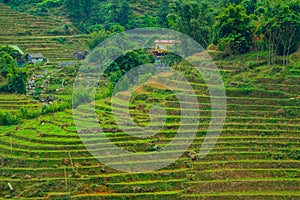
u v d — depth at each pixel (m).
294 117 71.56
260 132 69.31
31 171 66.38
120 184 62.62
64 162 66.81
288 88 76.62
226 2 103.19
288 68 80.81
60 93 100.06
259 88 77.06
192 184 62.03
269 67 82.19
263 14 91.88
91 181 63.53
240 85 78.31
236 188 61.03
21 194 63.38
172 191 61.66
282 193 59.94
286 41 83.62
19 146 71.06
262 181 61.47
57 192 63.03
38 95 99.56
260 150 66.56
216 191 61.00
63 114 81.88
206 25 100.69
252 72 82.00
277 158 65.38
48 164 67.19
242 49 88.31
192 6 101.19
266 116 72.12
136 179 63.44
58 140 71.00
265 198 59.22
